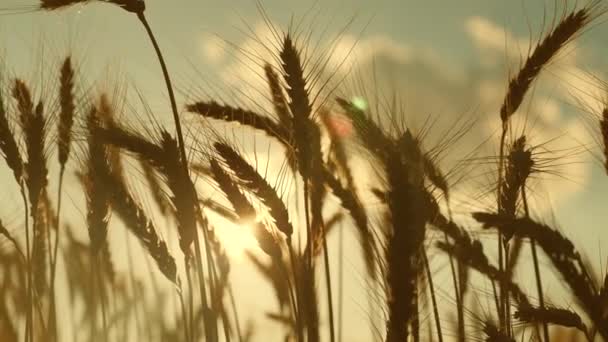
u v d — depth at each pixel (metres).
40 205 1.38
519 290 1.21
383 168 1.09
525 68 1.26
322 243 1.21
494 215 1.15
